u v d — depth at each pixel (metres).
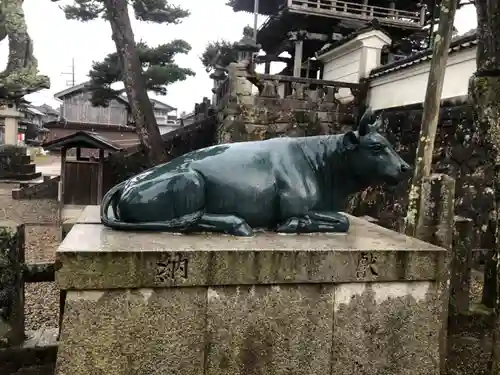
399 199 10.08
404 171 3.68
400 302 3.40
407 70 11.23
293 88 12.81
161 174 3.56
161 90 17.31
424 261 3.39
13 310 4.17
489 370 4.08
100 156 12.48
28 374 4.05
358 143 3.70
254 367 3.17
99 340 2.90
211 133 14.27
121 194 3.62
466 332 4.95
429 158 5.14
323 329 3.27
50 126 22.97
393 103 11.91
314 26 17.88
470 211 8.27
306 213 3.71
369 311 3.35
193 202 3.45
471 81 3.81
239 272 3.07
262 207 3.62
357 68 13.58
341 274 3.24
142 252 2.91
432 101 5.18
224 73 17.14
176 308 3.02
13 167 22.50
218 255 3.03
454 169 8.95
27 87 12.98
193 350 3.06
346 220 3.86
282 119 12.55
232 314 3.11
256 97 12.36
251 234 3.52
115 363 2.94
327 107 12.90
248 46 13.08
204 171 3.55
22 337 4.27
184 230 3.47
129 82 11.07
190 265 2.99
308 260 3.17
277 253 3.11
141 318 2.97
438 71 5.18
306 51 20.19
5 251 4.07
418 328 3.45
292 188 3.64
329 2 17.62
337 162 3.80
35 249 9.66
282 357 3.21
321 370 3.29
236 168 3.58
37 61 13.57
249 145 3.80
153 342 2.99
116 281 2.89
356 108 13.11
